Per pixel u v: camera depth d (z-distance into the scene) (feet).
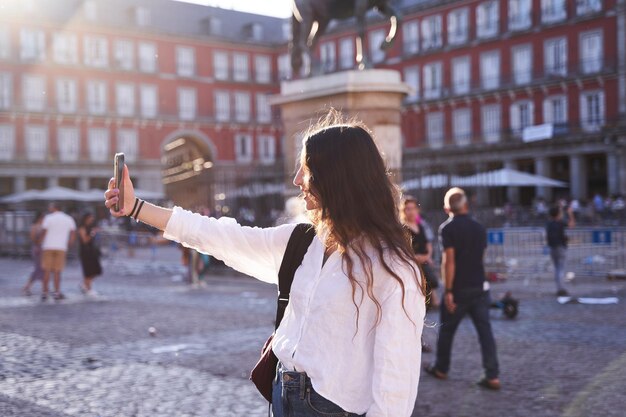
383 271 6.18
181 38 181.68
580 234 53.26
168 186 217.56
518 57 149.07
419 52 163.53
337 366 6.23
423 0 162.81
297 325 6.48
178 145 209.05
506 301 30.53
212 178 51.42
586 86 138.92
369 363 6.24
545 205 121.19
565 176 151.33
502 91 150.51
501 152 149.28
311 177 6.52
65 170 167.63
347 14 41.65
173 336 27.07
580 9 139.64
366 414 6.08
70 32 167.84
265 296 40.57
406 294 6.14
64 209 130.11
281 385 6.48
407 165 54.39
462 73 157.69
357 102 38.55
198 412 16.80
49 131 166.61
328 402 6.23
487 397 18.07
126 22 175.22
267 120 194.18
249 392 18.60
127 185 6.87
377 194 6.41
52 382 19.76
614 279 47.85
